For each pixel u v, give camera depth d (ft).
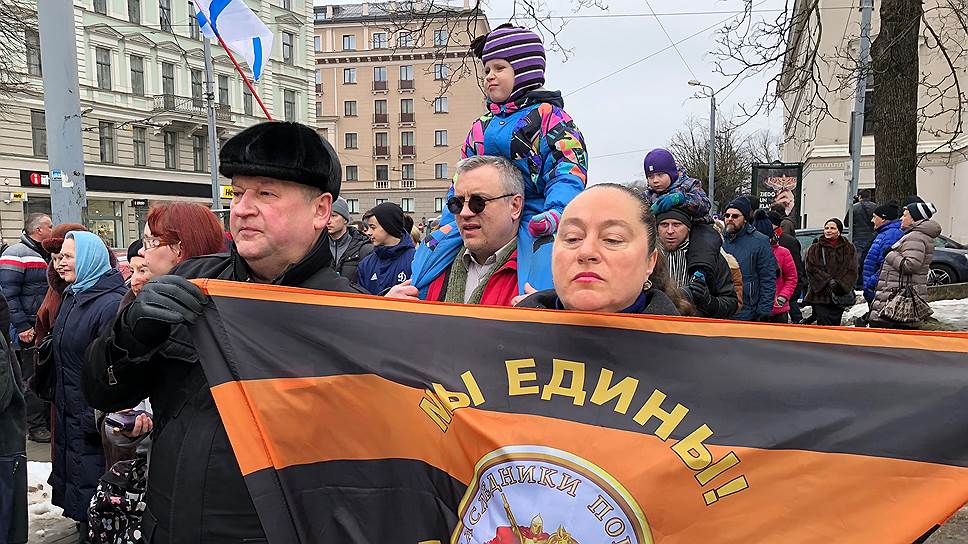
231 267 6.53
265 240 5.82
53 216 19.71
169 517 5.50
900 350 5.02
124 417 9.08
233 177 5.86
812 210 88.17
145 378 5.88
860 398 4.91
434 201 214.69
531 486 5.04
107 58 107.14
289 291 5.75
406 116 213.66
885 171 33.96
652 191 14.06
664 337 5.35
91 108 104.42
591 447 5.03
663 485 4.89
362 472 5.49
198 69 118.42
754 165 65.31
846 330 5.14
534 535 4.97
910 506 4.68
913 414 4.81
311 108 132.36
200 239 9.21
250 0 117.70
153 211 9.29
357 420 5.55
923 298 23.11
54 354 11.93
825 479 4.79
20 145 94.22
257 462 5.41
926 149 85.51
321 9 229.86
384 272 18.39
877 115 34.35
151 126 112.78
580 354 5.41
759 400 5.02
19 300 20.36
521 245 8.36
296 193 5.84
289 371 5.57
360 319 5.75
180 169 118.52
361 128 216.13
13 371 11.05
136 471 9.42
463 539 5.14
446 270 9.25
